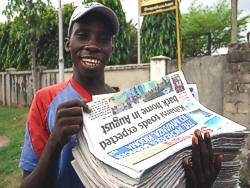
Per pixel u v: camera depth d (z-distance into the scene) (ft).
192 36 65.16
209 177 4.01
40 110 4.84
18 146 23.61
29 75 42.01
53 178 4.19
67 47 5.32
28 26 37.14
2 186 16.99
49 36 48.47
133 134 3.92
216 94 20.18
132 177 3.14
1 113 39.50
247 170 14.43
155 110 4.29
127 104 4.16
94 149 3.62
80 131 3.84
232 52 18.48
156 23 35.06
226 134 4.00
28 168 4.63
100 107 3.97
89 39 4.77
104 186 3.34
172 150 3.60
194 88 4.93
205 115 4.39
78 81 5.03
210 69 20.48
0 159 21.35
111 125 3.93
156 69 23.56
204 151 3.81
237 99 18.37
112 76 27.78
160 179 3.44
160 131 4.04
